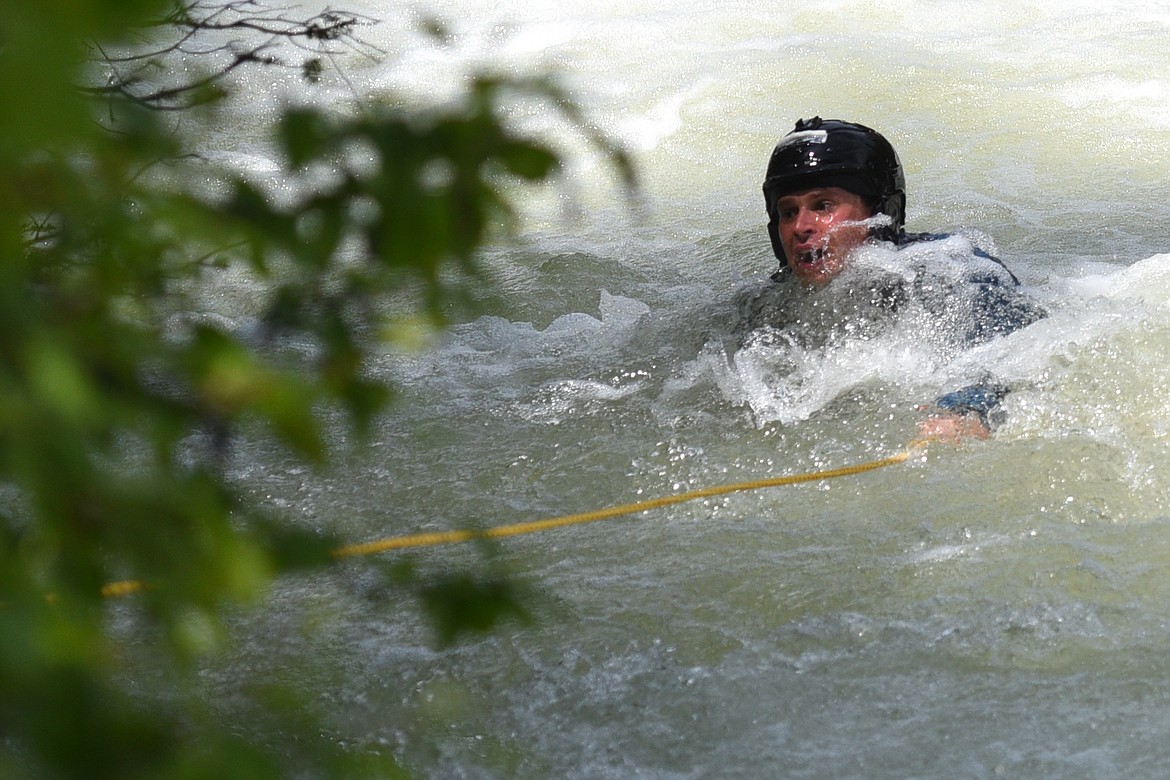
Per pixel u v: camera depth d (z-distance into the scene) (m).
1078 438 13.48
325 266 3.53
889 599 11.03
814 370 15.57
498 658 10.55
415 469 14.31
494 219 3.45
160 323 3.77
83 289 3.35
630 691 10.11
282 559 3.78
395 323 3.74
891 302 16.12
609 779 9.21
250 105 20.02
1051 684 9.84
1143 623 10.48
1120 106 28.34
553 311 19.47
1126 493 12.50
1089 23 34.50
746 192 25.16
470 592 4.02
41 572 3.13
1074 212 22.89
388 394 3.75
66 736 2.91
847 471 12.96
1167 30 33.53
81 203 3.13
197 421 3.35
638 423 15.16
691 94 30.34
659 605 11.20
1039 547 11.62
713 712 9.80
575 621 11.00
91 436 3.27
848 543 12.00
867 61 31.97
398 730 9.76
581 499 13.52
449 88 30.83
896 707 9.72
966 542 11.82
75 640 2.91
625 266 21.22
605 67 32.72
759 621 10.88
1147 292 17.81
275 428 3.18
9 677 2.83
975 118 28.20
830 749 9.34
